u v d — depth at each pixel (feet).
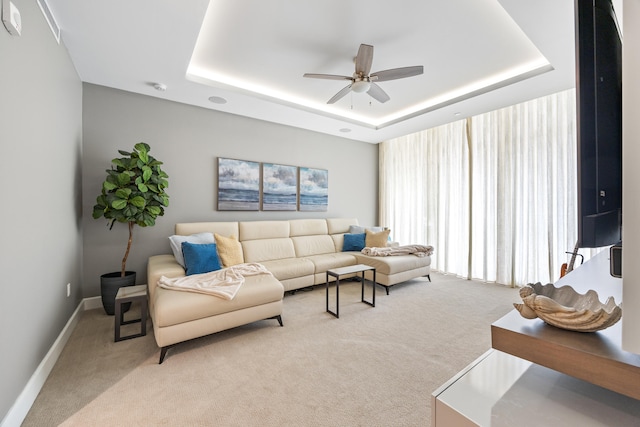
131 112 10.39
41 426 4.46
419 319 8.75
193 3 5.98
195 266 8.94
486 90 10.25
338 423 4.52
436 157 15.17
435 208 15.23
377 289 12.15
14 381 4.52
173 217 11.32
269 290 7.95
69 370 5.95
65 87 7.43
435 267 15.28
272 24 7.22
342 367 6.11
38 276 5.54
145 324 7.58
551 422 2.06
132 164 8.90
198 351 6.77
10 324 4.43
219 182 12.32
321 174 15.90
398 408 4.86
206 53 8.59
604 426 2.02
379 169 18.83
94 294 9.72
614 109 2.55
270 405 4.93
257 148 13.52
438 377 5.76
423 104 12.60
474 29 7.35
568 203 10.69
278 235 13.19
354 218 17.01
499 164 12.46
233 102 11.35
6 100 4.35
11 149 4.50
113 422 4.54
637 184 1.61
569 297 2.90
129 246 9.30
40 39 5.65
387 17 6.93
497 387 2.47
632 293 1.64
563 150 10.81
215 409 4.83
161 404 4.95
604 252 6.29
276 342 7.24
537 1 5.80
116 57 8.02
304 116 13.07
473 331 7.89
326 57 8.77
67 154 7.64
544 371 2.70
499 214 12.47
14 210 4.60
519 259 12.01
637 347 1.63
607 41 2.49
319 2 6.44
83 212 9.52
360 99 12.07
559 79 9.21
